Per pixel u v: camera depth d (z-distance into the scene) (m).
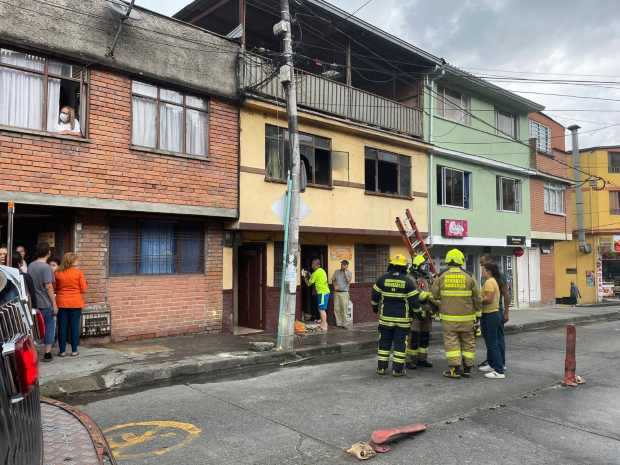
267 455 4.56
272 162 12.52
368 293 15.13
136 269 10.38
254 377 7.82
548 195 23.95
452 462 4.48
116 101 9.70
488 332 7.93
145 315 10.34
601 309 22.27
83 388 6.78
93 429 4.63
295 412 5.86
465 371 7.94
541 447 4.88
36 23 8.70
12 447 2.30
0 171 8.25
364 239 15.22
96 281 9.65
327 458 4.52
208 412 5.84
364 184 14.79
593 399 6.68
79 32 9.20
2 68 8.45
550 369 8.62
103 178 9.43
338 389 7.00
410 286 7.87
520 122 21.94
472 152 18.95
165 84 10.49
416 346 8.51
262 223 12.04
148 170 10.09
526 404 6.38
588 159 30.73
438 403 6.31
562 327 15.81
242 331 12.13
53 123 8.95
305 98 13.26
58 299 8.17
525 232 21.75
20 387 2.46
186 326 10.99
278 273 12.89
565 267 30.33
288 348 9.54
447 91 18.42
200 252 11.48
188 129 10.94
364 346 10.85
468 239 18.55
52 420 4.88
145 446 4.75
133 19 9.91
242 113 11.85
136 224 10.44
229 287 11.84
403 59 16.48
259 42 15.70
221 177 11.34
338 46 15.49
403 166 16.36
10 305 2.68
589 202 30.44
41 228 9.98
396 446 4.83
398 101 17.73
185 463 4.36
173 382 7.48
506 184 21.22
